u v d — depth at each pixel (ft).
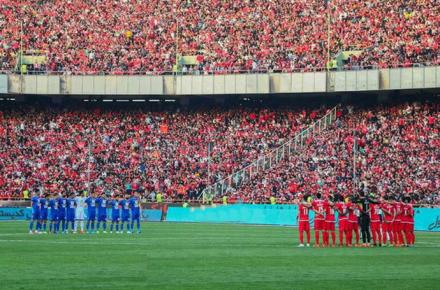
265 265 108.78
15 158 335.26
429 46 313.94
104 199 210.18
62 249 137.39
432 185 279.28
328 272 99.91
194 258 119.44
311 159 312.91
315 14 347.15
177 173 328.49
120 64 352.08
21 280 87.81
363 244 160.35
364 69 318.65
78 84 346.74
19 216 304.30
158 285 84.79
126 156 337.31
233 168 325.83
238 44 348.79
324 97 339.98
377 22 332.80
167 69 348.79
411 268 106.32
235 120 344.28
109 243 157.58
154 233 204.54
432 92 316.40
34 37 363.56
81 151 340.39
